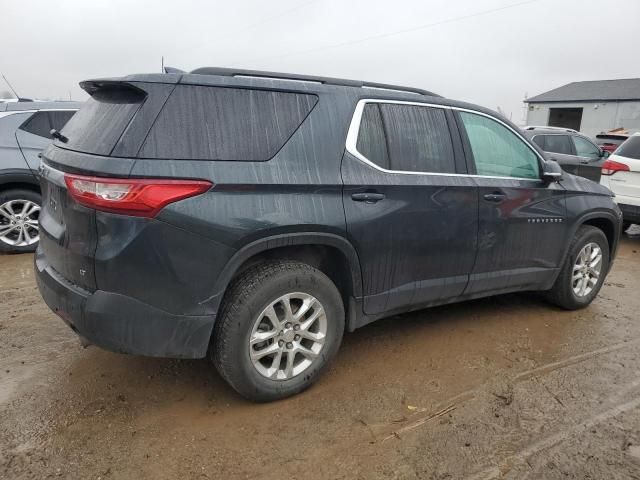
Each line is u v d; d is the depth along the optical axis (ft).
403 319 14.11
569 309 15.16
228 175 8.59
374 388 10.47
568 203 14.05
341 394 10.21
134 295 8.18
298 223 9.15
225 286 8.76
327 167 9.69
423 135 11.33
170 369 11.02
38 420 9.11
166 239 8.12
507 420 9.48
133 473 7.88
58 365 11.09
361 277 10.44
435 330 13.43
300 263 9.71
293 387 9.86
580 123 127.03
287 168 9.23
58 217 9.20
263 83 9.43
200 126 8.62
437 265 11.56
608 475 8.07
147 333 8.36
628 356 12.25
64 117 20.74
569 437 9.01
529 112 135.64
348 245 9.95
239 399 9.95
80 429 8.89
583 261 14.92
